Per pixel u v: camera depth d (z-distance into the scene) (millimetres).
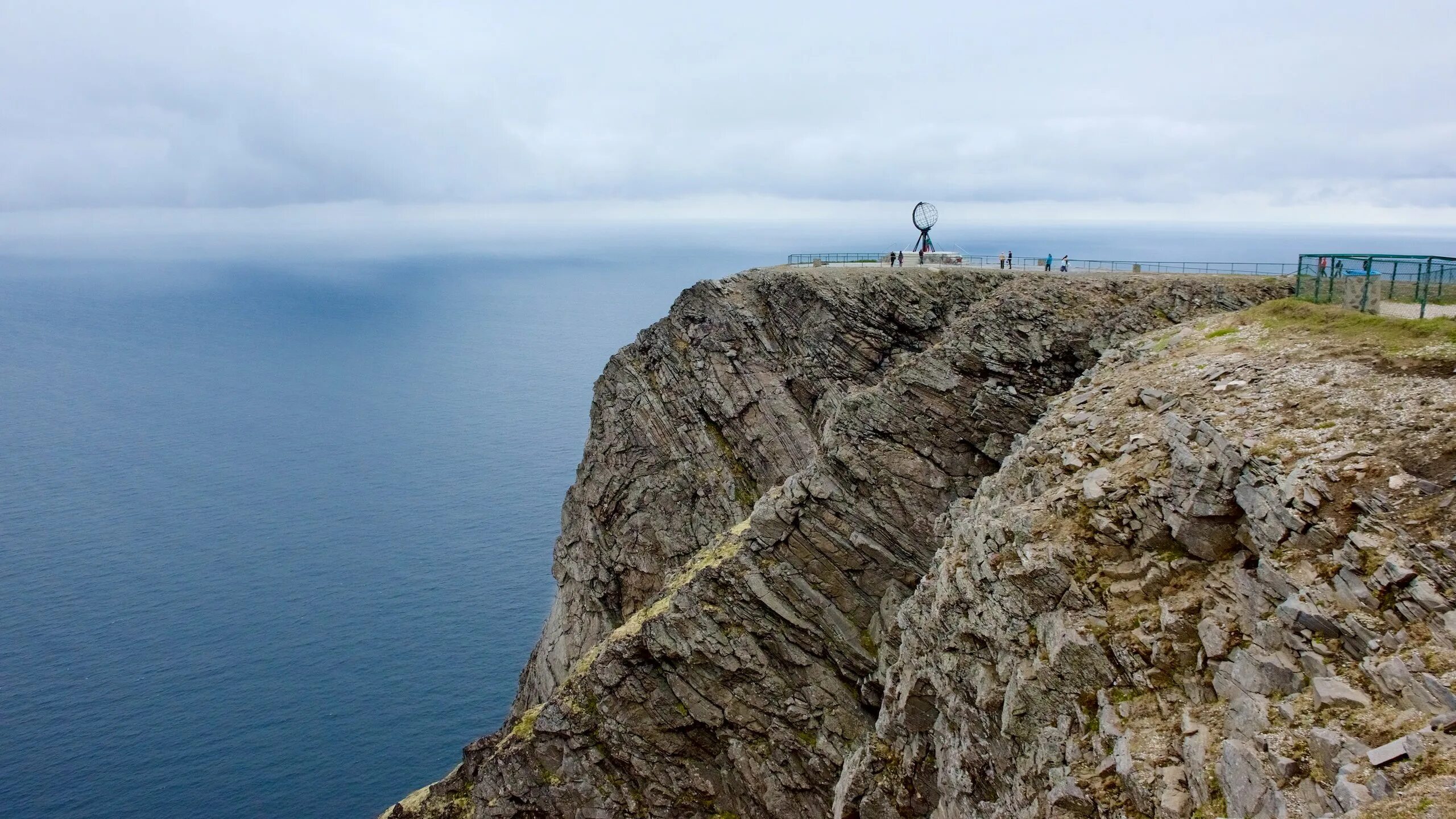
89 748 108625
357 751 104312
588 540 70562
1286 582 18922
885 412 47969
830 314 64125
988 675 26156
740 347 67688
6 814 96312
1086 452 28203
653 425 68938
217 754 105688
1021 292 48219
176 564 180250
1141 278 50281
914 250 85000
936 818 28875
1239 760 17000
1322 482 19641
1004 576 26094
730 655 48219
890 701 34562
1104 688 21953
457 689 117250
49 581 174125
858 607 46812
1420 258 30203
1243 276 50844
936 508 45562
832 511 47969
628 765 49844
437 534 185750
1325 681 16984
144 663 133125
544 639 76688
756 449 64375
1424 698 15430
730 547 52781
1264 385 25438
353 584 159250
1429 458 19031
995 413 44781
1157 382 29844
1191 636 20922
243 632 142000
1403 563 17203
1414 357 23797
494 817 53031
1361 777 14898
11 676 130000
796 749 46094
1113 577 23578
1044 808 21375
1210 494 22109
